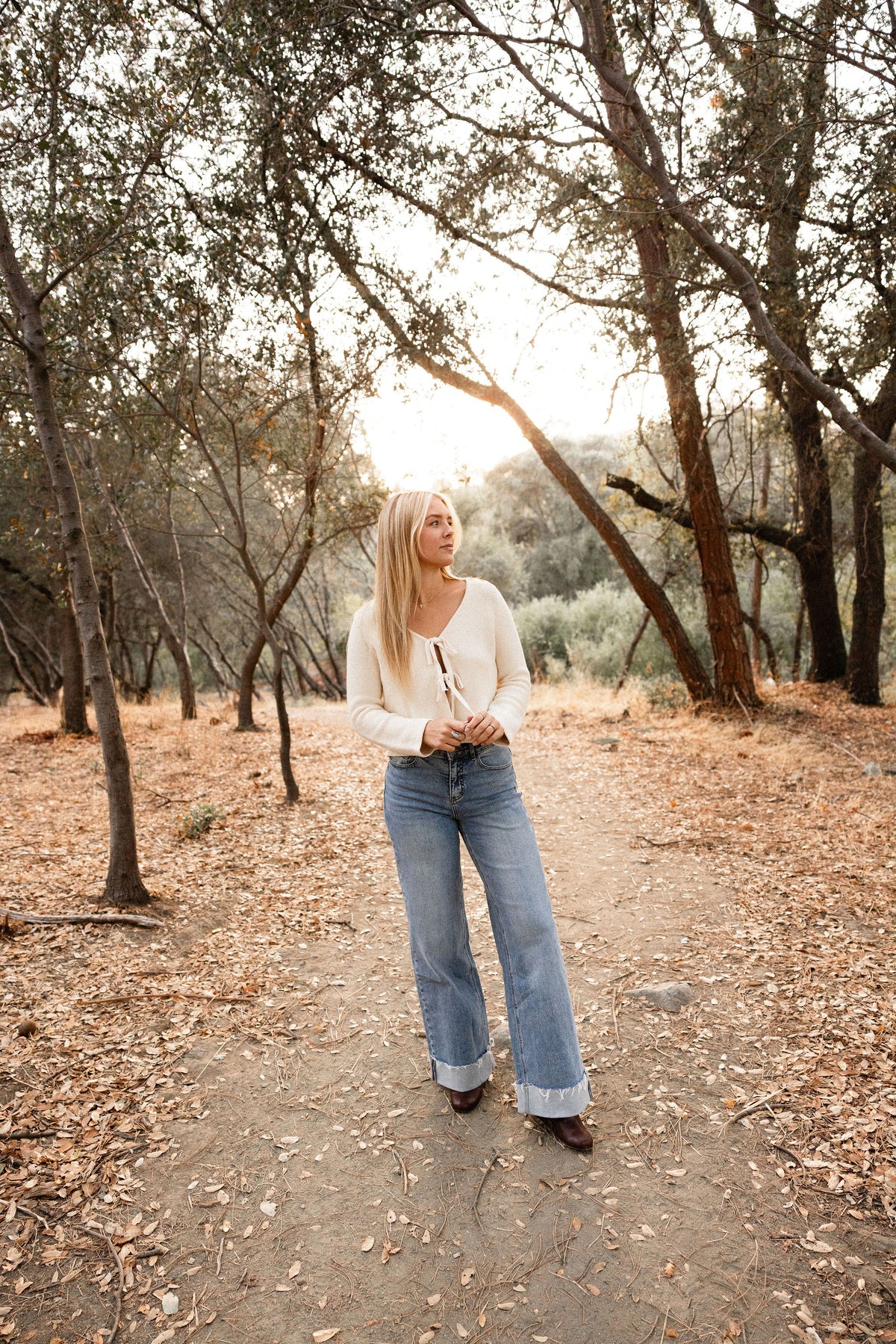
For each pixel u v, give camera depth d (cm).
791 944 335
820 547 1055
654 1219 195
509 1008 225
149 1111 239
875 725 840
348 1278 182
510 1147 223
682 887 414
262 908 404
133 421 488
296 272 513
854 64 377
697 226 425
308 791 656
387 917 391
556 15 367
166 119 355
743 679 942
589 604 1944
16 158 360
